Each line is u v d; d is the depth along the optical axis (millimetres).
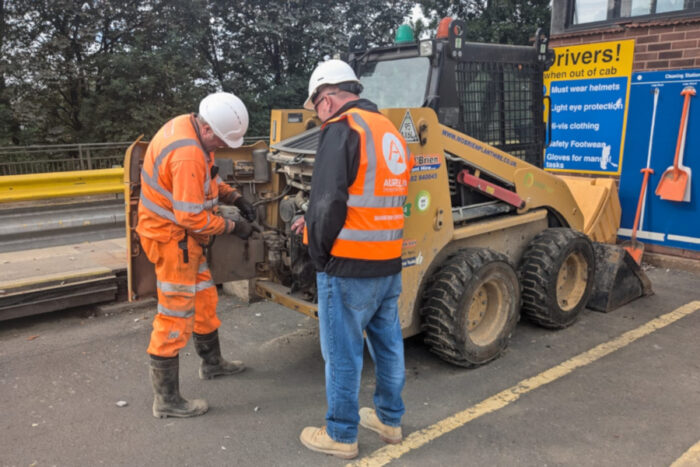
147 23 16141
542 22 21469
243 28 17953
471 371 3877
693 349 4227
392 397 2938
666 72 5973
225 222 3234
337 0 18766
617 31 6293
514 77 4387
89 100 15234
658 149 6172
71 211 5840
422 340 4383
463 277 3617
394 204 2660
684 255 6180
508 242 4418
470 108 4098
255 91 18266
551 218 4812
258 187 4215
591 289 4727
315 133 3893
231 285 5387
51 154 13680
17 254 5398
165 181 2973
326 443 2910
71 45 15367
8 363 3953
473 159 3902
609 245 5195
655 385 3670
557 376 3801
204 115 3037
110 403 3436
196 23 17031
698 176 5898
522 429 3162
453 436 3098
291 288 3803
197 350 3691
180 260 3088
